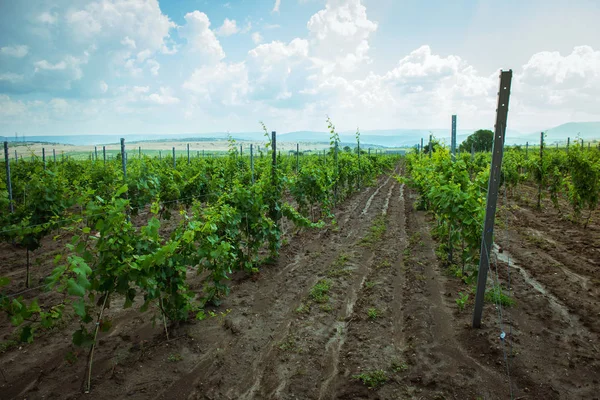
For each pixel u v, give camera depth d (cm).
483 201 661
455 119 866
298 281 748
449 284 710
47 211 738
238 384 434
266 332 552
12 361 469
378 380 432
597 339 509
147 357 479
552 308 604
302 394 414
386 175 3984
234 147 1417
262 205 806
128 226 434
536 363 456
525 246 954
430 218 1343
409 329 546
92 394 408
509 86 469
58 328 552
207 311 612
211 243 565
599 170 1134
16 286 716
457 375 438
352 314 607
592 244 954
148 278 438
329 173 1420
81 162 1892
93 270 407
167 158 2252
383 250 950
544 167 1462
